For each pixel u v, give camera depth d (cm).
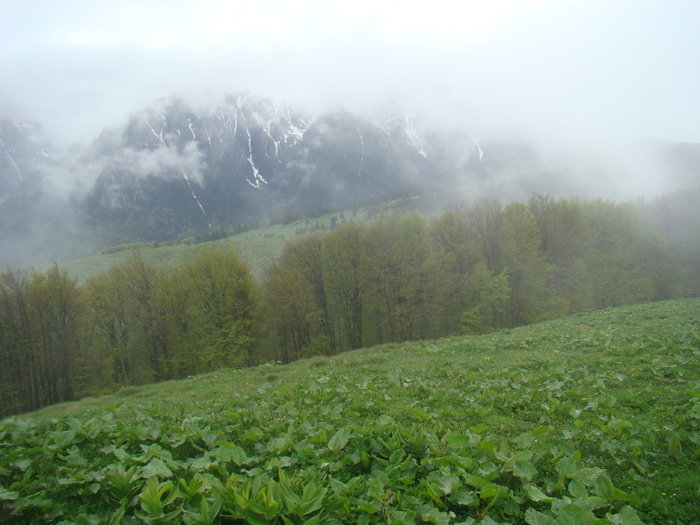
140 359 4047
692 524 542
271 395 1324
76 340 3566
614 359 1401
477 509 572
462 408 1050
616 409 962
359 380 1462
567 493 607
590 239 5266
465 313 4238
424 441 750
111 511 588
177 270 4222
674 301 3294
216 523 512
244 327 3978
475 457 704
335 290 4553
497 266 4969
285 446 771
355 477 660
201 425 958
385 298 4284
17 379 3341
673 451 707
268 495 529
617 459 696
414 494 596
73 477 666
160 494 538
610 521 516
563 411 971
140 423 982
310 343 4569
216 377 2078
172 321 4009
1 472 660
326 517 537
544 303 4631
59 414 1480
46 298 3397
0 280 3297
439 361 1756
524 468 627
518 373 1352
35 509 586
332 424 962
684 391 1005
